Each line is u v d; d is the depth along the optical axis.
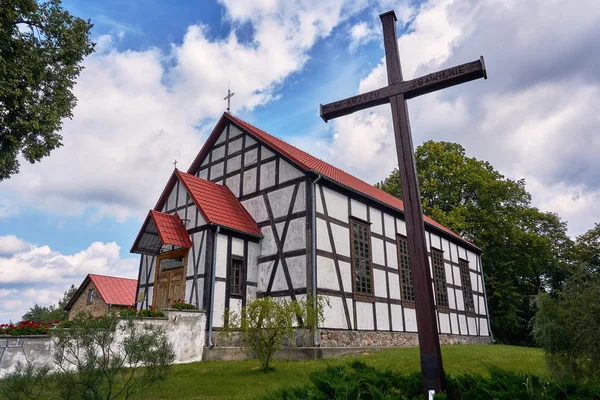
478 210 27.97
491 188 27.91
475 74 5.26
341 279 13.38
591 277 6.35
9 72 10.05
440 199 29.33
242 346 12.60
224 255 13.27
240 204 15.48
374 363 9.98
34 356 8.76
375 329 14.12
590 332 5.78
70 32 11.70
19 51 10.44
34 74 10.91
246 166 15.85
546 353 6.27
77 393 5.63
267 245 14.05
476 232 27.66
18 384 5.40
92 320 6.52
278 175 14.54
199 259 13.37
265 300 10.21
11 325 8.94
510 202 29.47
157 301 14.50
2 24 9.95
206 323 12.16
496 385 3.71
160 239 13.59
